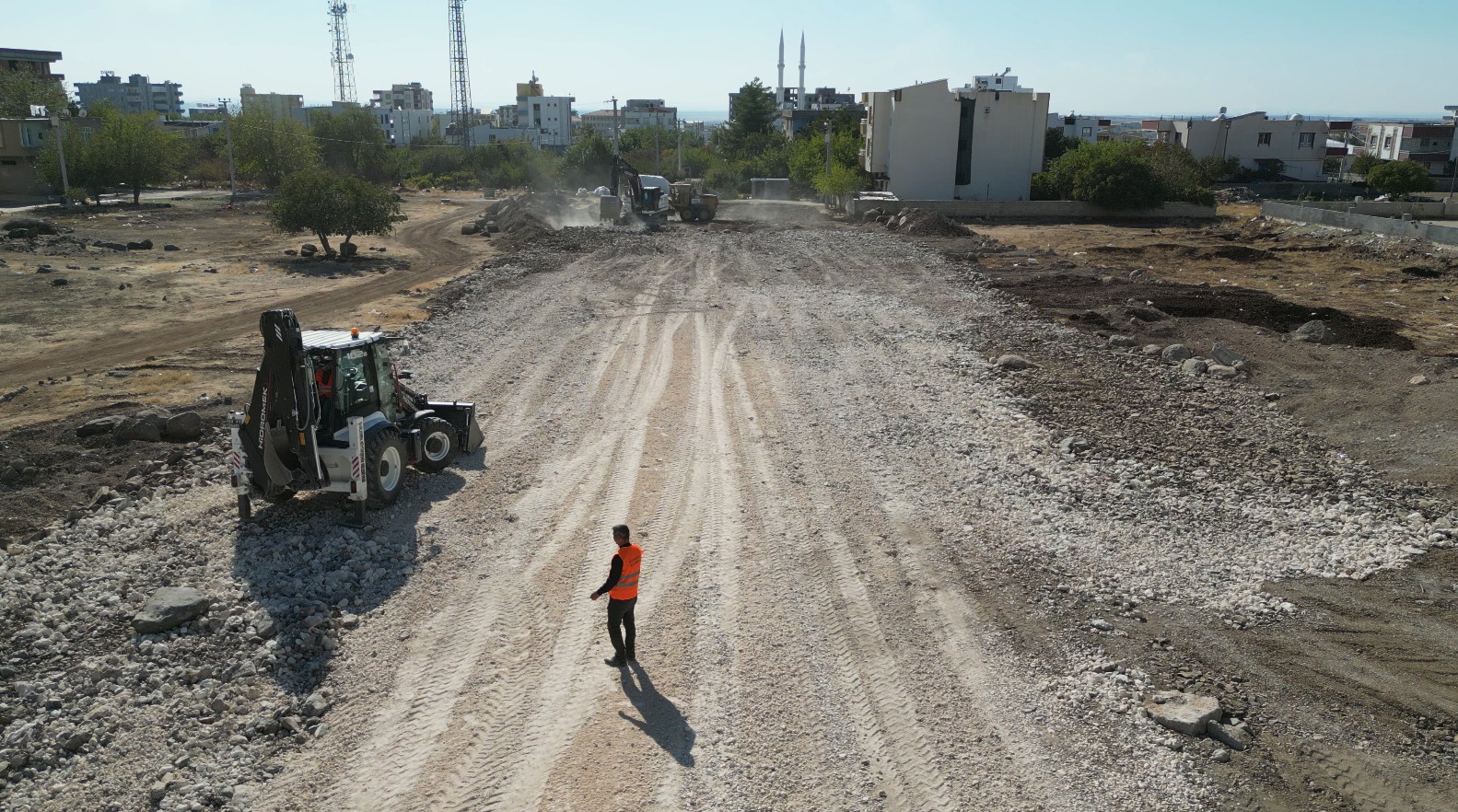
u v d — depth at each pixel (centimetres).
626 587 963
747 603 1115
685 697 930
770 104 11725
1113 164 5950
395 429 1397
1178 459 1647
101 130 6681
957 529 1331
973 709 927
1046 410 1895
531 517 1347
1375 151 12075
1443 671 1021
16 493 1404
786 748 859
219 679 945
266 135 8019
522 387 2020
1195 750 874
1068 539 1318
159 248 4209
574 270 3566
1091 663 1011
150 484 1435
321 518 1312
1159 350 2355
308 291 3266
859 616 1092
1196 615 1131
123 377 2125
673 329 2575
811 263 3753
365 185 4069
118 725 870
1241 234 5188
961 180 7262
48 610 1059
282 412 1227
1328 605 1169
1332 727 918
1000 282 3312
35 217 5322
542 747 853
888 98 7369
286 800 784
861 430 1748
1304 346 2433
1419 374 2134
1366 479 1586
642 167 9538
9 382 2100
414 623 1059
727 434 1728
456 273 3719
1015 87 11762
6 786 789
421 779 810
